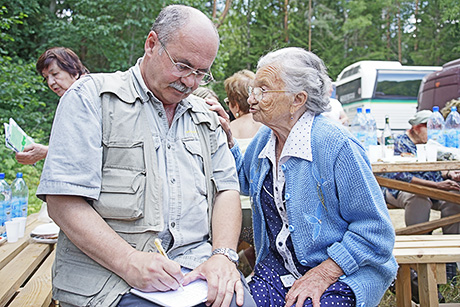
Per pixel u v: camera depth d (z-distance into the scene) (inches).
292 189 67.4
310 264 66.8
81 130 55.6
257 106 69.5
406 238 98.4
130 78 62.8
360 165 63.4
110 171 57.2
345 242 63.7
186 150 64.7
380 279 65.8
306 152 66.6
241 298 54.1
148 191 57.9
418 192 134.0
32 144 91.9
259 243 77.0
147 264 51.8
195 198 63.1
